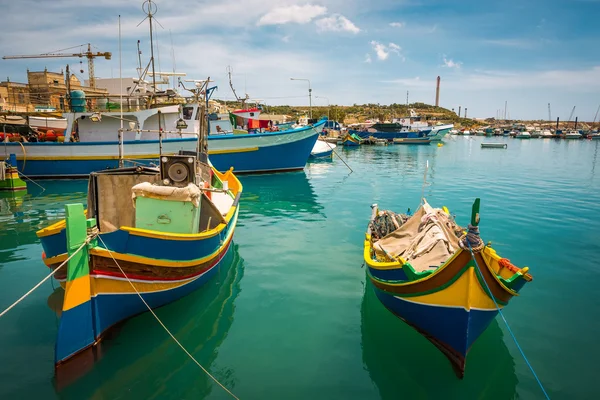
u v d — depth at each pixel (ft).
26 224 43.86
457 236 26.40
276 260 33.35
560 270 31.37
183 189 22.98
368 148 180.04
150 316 23.34
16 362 18.94
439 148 183.62
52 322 22.70
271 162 84.28
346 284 28.53
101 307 19.99
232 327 22.54
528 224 45.52
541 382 18.11
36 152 72.59
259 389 17.46
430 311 19.34
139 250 20.76
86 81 109.09
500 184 76.18
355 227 43.98
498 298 18.76
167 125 73.51
